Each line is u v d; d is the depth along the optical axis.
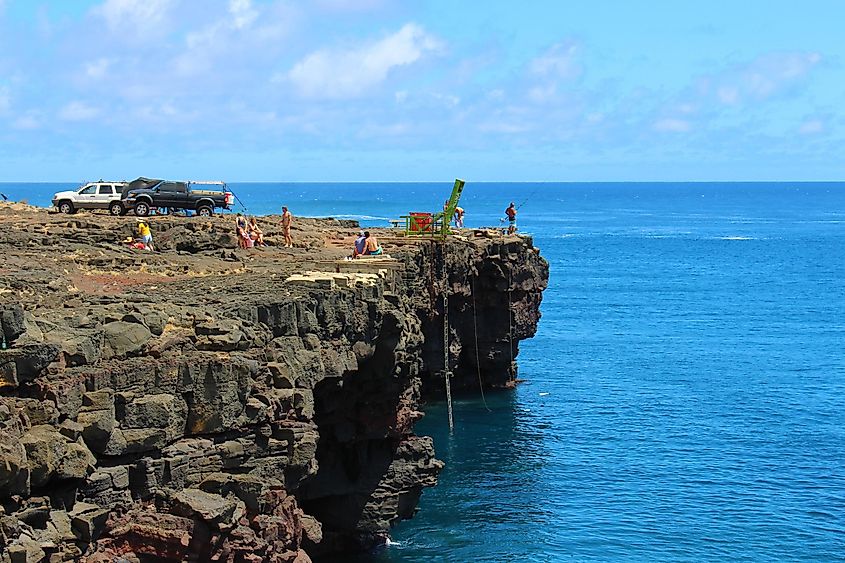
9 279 53.19
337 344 51.78
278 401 42.94
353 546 61.75
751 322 146.00
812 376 108.56
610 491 73.38
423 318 89.19
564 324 144.75
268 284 55.69
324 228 107.88
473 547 63.44
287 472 43.59
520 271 105.44
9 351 35.25
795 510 69.62
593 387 104.56
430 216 96.00
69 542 35.12
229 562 39.16
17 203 112.75
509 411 95.12
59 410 35.66
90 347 37.91
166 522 37.72
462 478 75.81
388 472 62.28
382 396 58.47
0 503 33.59
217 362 40.47
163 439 38.38
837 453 81.56
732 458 80.50
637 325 143.62
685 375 109.56
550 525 67.19
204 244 82.38
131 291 53.16
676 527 66.75
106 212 104.00
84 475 35.31
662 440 85.12
